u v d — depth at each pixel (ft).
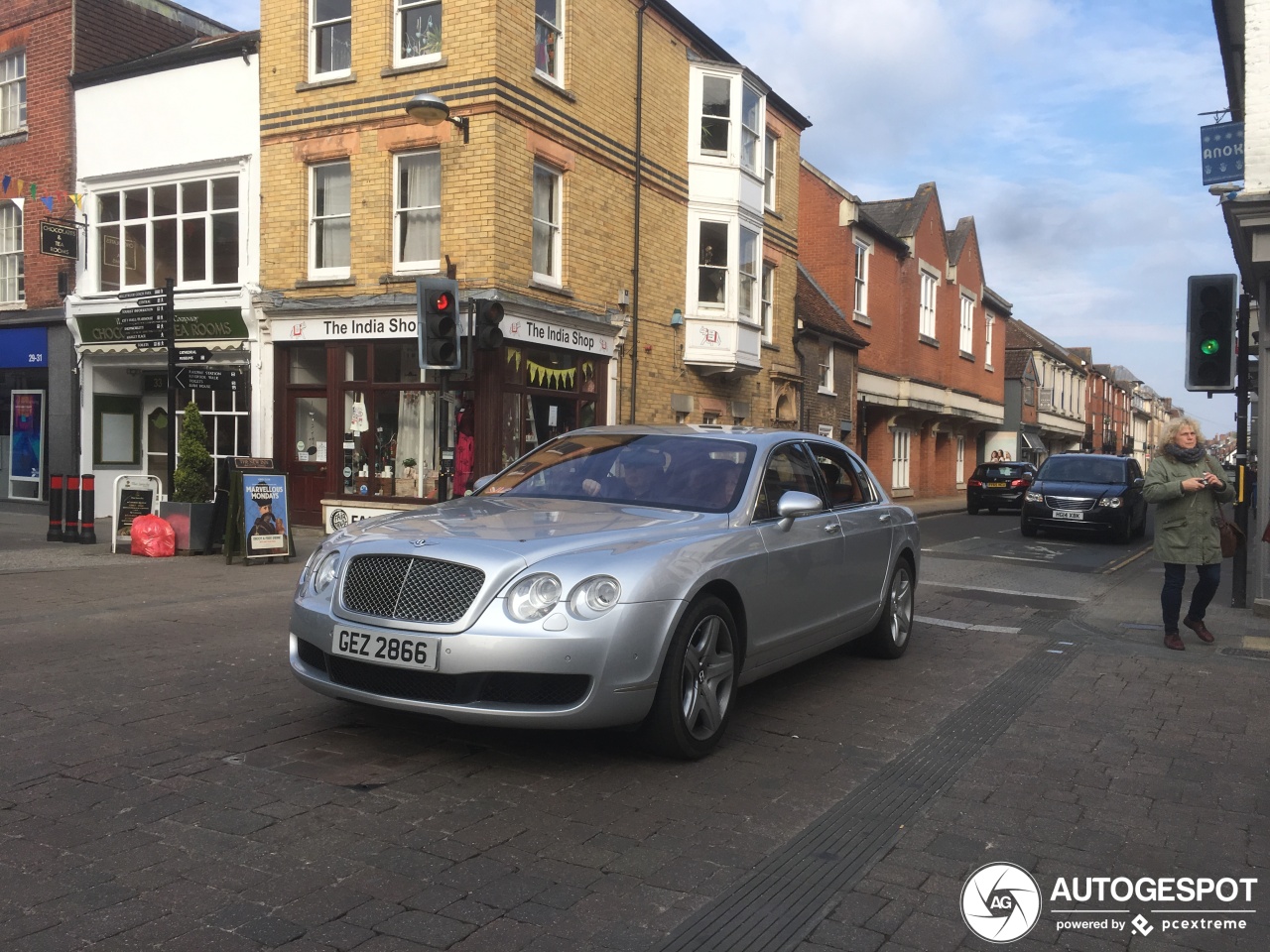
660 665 13.96
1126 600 33.27
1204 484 23.93
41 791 12.82
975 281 125.29
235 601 27.61
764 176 65.67
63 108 55.31
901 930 9.89
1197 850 12.19
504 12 44.01
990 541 55.47
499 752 14.92
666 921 9.85
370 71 46.21
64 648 21.24
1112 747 16.42
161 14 60.08
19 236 57.88
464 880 10.60
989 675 21.52
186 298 50.57
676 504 17.07
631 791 13.48
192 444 38.17
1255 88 27.78
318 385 49.06
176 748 14.67
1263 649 24.71
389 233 46.42
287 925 9.48
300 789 13.07
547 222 48.75
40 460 57.67
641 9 55.01
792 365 75.10
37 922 9.41
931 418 115.44
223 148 50.31
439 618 13.43
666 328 58.75
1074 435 193.98
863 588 20.88
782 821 12.63
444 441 46.01
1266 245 27.81
